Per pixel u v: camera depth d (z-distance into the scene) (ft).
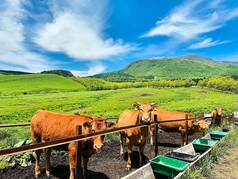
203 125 35.96
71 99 263.49
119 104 207.72
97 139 17.34
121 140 28.63
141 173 17.07
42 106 197.88
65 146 18.66
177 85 486.38
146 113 21.07
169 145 34.99
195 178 16.98
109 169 22.85
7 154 9.77
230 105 162.50
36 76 591.78
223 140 29.81
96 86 518.78
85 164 19.30
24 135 37.55
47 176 20.24
